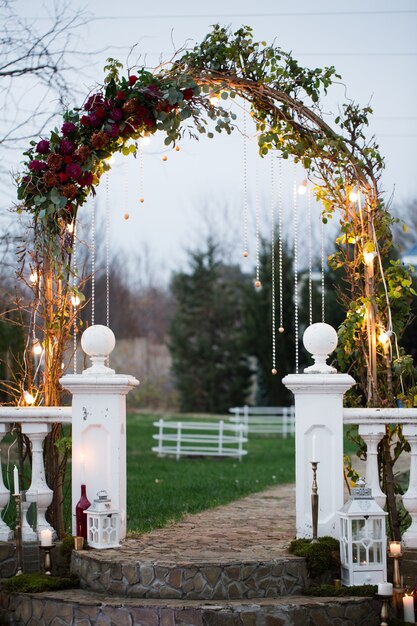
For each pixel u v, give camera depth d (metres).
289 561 5.50
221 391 31.64
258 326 28.69
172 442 19.70
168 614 5.09
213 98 6.35
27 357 6.82
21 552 5.85
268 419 25.25
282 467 14.61
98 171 6.52
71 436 6.42
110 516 5.91
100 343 6.20
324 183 6.59
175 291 32.72
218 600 5.27
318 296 26.16
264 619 5.11
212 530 6.84
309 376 5.96
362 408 6.07
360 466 12.88
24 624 5.52
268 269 28.70
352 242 6.56
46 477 6.36
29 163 6.23
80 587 5.70
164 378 35.25
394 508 6.18
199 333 32.16
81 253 22.44
